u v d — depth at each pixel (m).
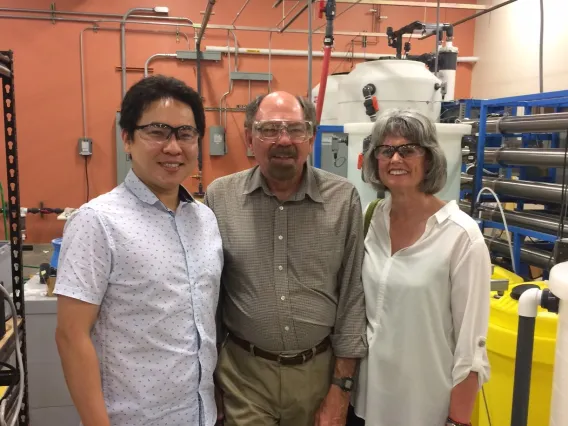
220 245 1.28
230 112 4.79
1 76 1.28
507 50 4.55
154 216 1.11
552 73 3.93
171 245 1.11
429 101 2.37
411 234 1.36
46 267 2.38
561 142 2.85
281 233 1.37
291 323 1.35
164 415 1.09
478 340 1.25
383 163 1.32
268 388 1.38
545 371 1.44
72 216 1.07
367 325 1.41
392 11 4.93
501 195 2.63
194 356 1.13
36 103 4.36
